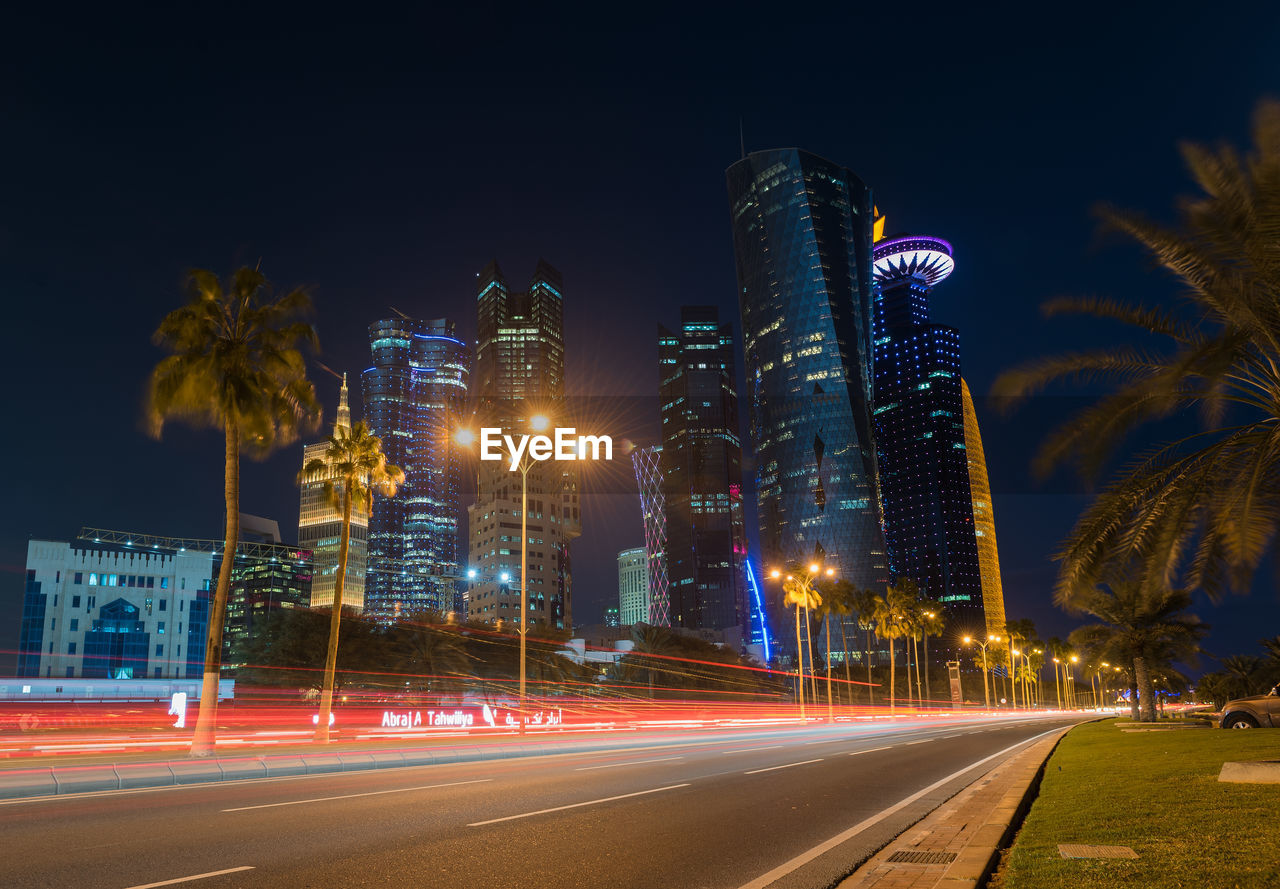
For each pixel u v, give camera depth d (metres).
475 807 13.34
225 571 26.73
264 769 18.97
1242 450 15.41
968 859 8.70
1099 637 54.25
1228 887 6.74
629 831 11.18
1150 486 16.25
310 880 8.23
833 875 8.62
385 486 42.72
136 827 11.33
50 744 31.48
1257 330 15.08
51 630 127.12
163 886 7.96
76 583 130.38
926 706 147.38
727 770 20.86
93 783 15.99
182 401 27.53
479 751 24.97
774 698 123.12
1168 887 6.81
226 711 71.25
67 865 8.88
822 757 26.00
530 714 73.44
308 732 45.00
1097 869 7.66
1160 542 15.81
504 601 186.88
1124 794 13.38
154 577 136.25
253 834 10.76
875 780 18.66
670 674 106.75
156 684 109.50
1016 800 14.02
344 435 41.97
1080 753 25.31
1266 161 13.87
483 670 91.88
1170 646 51.72
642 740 36.47
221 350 27.88
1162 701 141.50
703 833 11.12
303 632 76.06
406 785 16.73
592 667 114.06
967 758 25.86
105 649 129.88
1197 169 14.86
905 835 11.08
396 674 78.31
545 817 12.33
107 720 68.31
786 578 80.38
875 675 177.50
